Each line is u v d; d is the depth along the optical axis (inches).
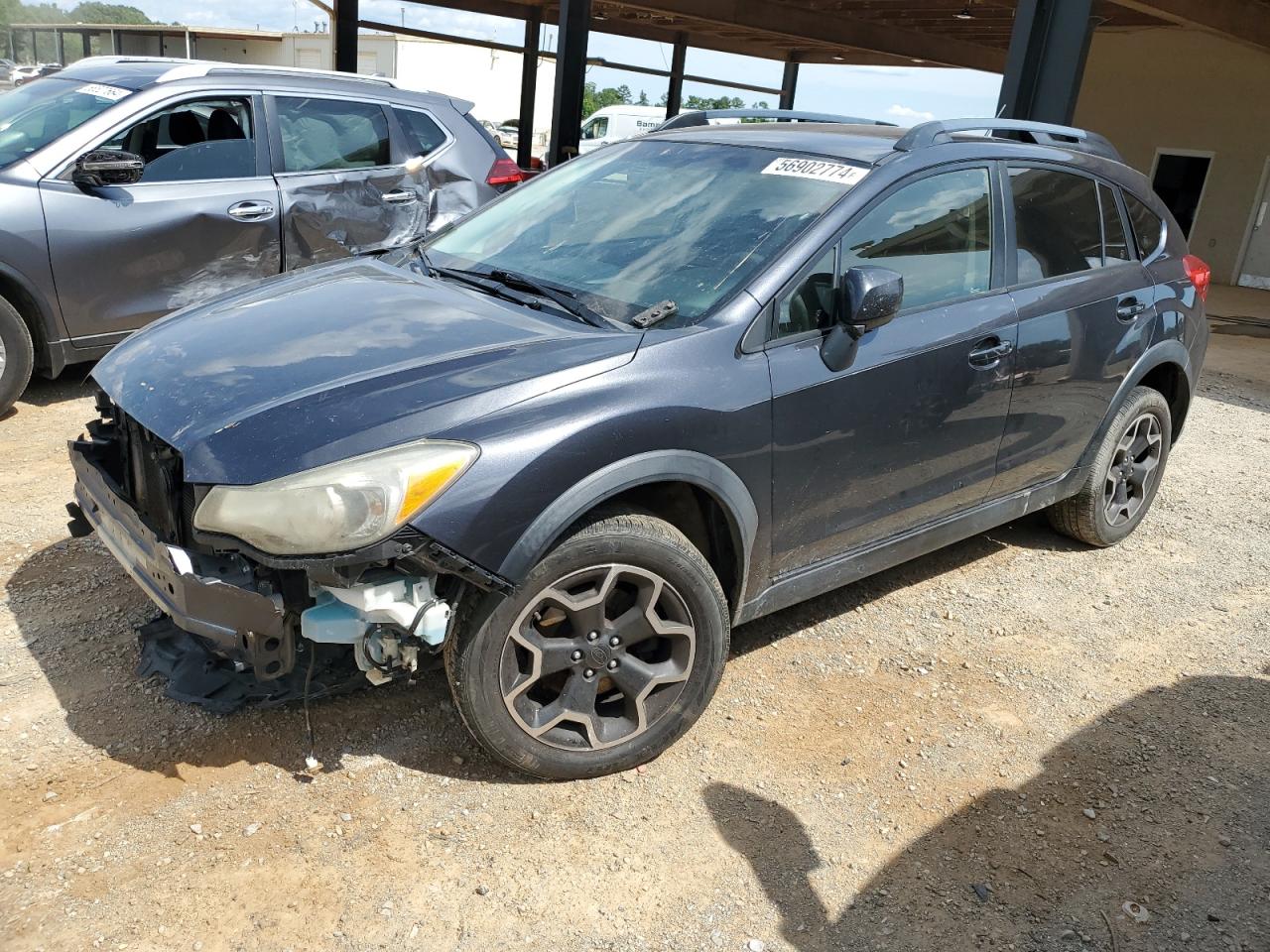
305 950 86.2
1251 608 163.5
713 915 93.9
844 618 151.3
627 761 111.0
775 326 114.5
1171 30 606.5
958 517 145.6
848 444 121.7
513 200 153.0
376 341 107.7
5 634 127.6
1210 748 124.8
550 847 100.1
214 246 221.6
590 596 103.9
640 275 122.0
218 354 107.7
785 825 106.1
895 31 684.7
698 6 578.2
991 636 149.1
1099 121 674.8
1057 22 283.9
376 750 111.8
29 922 86.1
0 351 197.9
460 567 93.7
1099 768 119.6
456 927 89.9
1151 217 174.9
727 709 125.6
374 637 96.4
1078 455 163.9
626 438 100.8
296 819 100.7
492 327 110.8
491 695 100.9
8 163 201.5
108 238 206.5
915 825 107.8
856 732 123.1
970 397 135.3
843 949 91.4
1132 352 164.1
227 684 112.9
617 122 923.4
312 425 92.7
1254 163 601.0
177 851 95.3
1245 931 96.3
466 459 93.1
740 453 110.2
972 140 143.3
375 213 246.1
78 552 149.5
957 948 92.3
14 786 101.7
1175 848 107.0
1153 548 185.2
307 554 89.4
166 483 97.3
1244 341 419.2
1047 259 150.3
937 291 132.9
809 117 167.6
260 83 231.8
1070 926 95.7
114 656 124.3
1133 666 143.2
